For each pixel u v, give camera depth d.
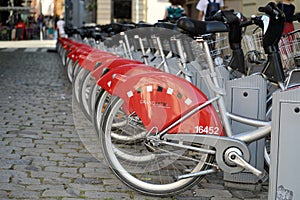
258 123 3.71
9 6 38.81
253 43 4.63
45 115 6.99
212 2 9.38
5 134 5.76
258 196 3.96
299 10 9.08
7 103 7.93
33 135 5.75
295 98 3.04
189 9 16.05
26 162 4.67
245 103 3.92
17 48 26.27
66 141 5.52
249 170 3.62
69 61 9.90
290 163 3.08
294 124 3.05
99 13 27.48
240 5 12.16
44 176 4.29
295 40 4.32
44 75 12.35
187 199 3.86
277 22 3.74
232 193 4.01
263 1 10.56
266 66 3.82
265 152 3.98
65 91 9.45
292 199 3.09
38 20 39.25
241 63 4.12
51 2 38.91
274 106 3.11
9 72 13.07
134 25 6.82
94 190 3.98
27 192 3.89
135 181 3.87
